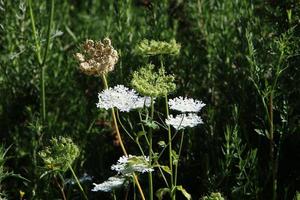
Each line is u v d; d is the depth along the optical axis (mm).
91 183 4484
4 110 5105
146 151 4527
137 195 4332
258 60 4492
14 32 5176
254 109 4520
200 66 5020
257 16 4992
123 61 4785
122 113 4621
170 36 5145
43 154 3445
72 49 5504
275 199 3932
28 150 4715
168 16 5547
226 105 4652
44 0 5250
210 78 4910
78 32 5938
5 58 5340
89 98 5105
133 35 5125
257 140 4434
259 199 3959
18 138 4836
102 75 3354
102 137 4695
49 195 4176
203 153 4387
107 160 4762
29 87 5203
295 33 4293
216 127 4473
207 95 4875
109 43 3336
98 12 6410
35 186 4309
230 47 4828
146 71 3197
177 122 3234
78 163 4500
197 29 5266
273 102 4094
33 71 5137
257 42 4613
